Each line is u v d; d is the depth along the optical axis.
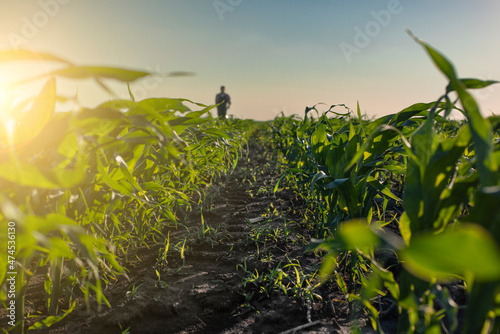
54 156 0.95
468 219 0.77
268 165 6.20
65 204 1.29
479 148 0.73
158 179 2.58
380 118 1.65
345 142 1.87
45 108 0.94
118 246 1.90
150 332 1.42
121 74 0.71
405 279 0.96
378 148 1.65
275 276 1.84
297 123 4.22
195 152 2.87
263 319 1.51
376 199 2.04
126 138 1.19
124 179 1.45
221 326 1.48
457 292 1.48
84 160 1.06
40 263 1.35
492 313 0.75
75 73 0.71
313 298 1.65
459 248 0.43
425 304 0.86
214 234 2.61
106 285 1.72
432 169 0.91
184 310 1.58
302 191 3.15
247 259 2.14
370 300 1.56
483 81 0.97
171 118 1.47
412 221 0.95
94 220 1.47
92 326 1.42
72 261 1.37
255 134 12.52
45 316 1.45
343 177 1.74
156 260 2.14
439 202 0.91
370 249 1.04
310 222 2.68
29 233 0.77
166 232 2.76
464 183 0.86
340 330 1.39
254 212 3.31
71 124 0.84
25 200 0.94
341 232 0.56
